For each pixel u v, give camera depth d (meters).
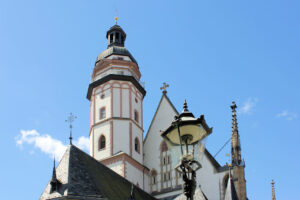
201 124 16.69
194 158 16.86
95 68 62.22
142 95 63.69
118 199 38.94
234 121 55.00
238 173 51.91
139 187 56.28
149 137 62.72
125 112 58.56
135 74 62.91
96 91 61.06
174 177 57.91
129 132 57.62
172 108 62.69
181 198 51.47
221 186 53.75
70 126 42.50
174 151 17.39
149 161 60.88
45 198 34.03
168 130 17.14
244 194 50.59
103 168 44.44
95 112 59.75
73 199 33.31
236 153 53.25
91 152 57.78
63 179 35.38
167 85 64.75
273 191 59.50
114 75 59.88
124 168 53.94
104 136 57.44
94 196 34.72
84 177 37.03
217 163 57.22
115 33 66.94
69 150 39.91
